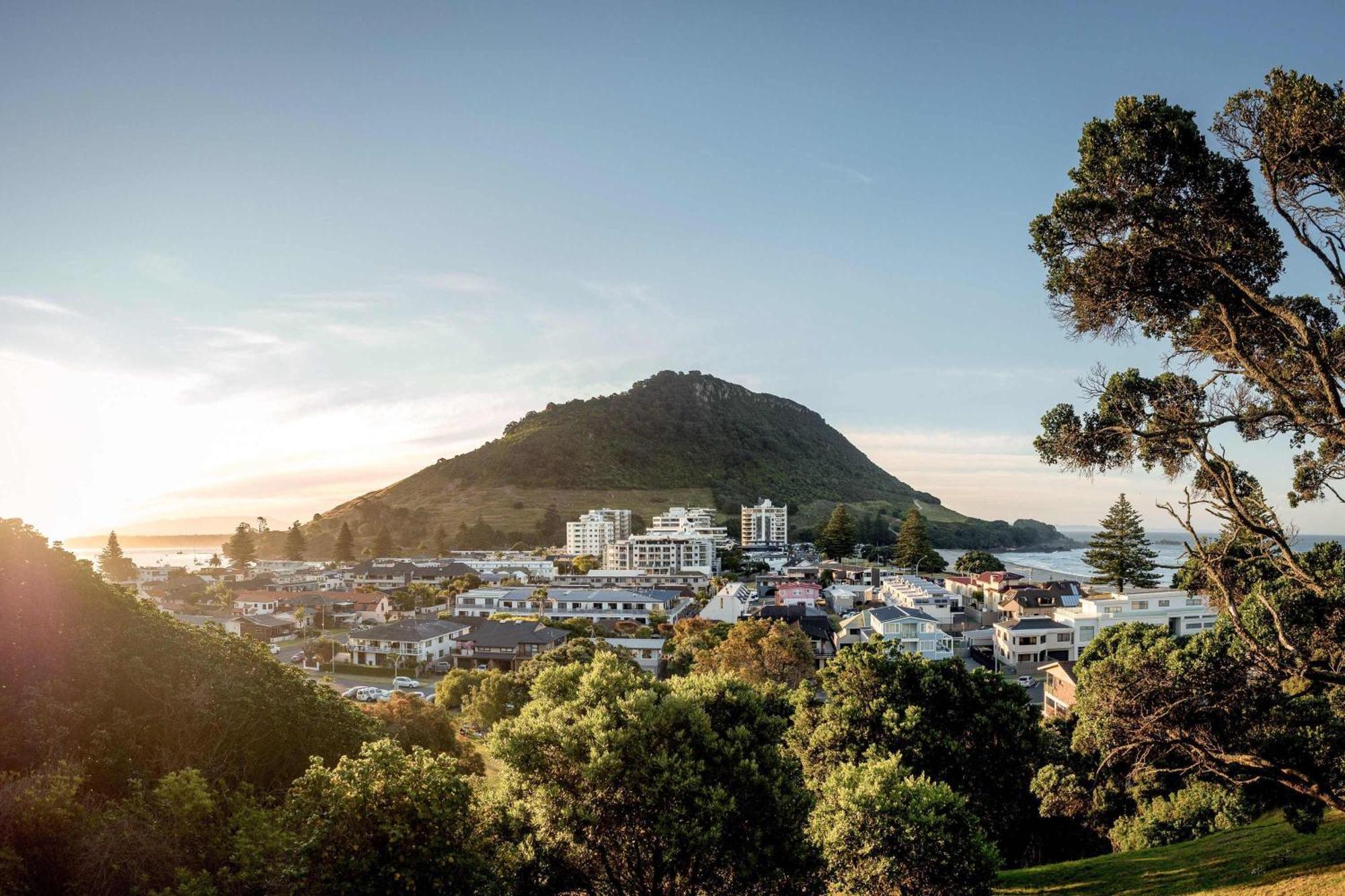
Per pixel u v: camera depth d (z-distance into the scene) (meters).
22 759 19.86
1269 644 20.11
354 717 29.05
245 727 25.08
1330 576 21.52
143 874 16.45
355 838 15.56
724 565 169.88
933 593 101.69
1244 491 19.09
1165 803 27.47
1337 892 15.84
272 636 98.38
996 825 29.59
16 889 15.60
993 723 30.64
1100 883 22.84
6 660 22.55
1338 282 15.17
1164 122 15.26
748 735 20.69
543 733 19.36
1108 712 21.17
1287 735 20.22
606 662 22.34
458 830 16.64
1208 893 18.72
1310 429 16.31
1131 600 77.81
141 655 24.91
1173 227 15.82
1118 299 17.25
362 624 108.06
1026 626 78.06
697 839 17.73
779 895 19.14
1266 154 14.96
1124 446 18.86
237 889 16.58
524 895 17.83
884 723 28.53
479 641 83.38
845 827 20.56
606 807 19.05
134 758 21.78
